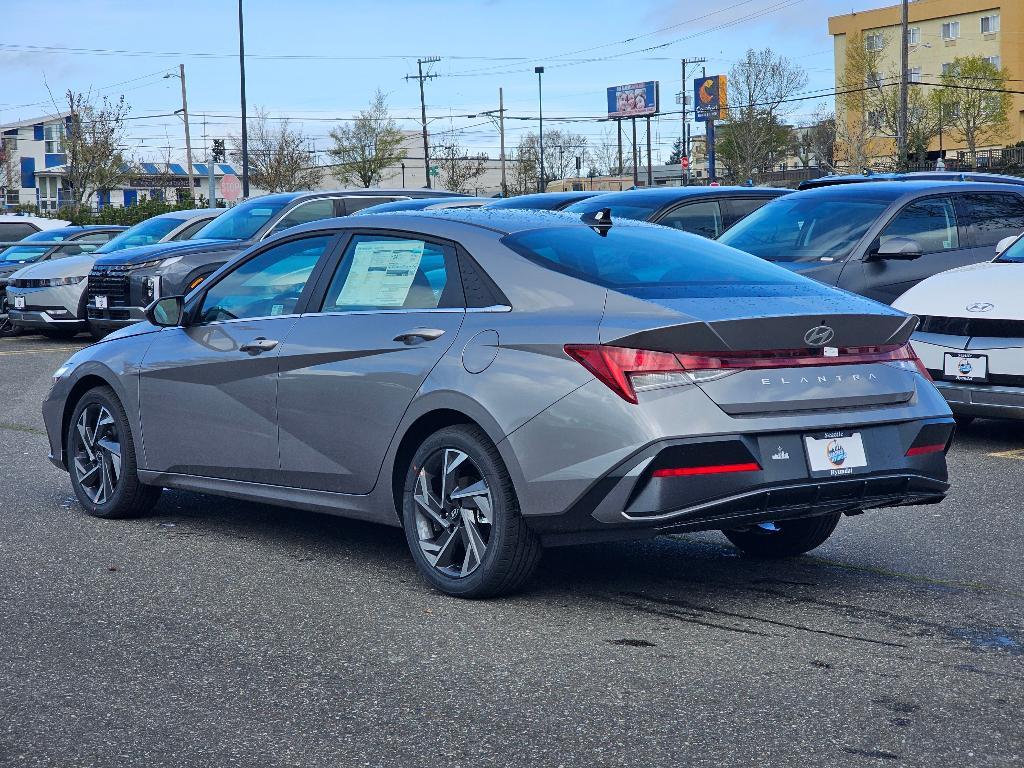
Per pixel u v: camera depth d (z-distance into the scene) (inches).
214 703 144.0
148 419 236.8
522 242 191.8
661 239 203.8
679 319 167.2
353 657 160.6
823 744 130.0
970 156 2950.3
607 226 204.8
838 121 3432.6
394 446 192.4
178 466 232.5
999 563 209.3
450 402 181.9
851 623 174.7
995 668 154.7
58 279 671.8
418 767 125.0
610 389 166.4
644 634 169.8
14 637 170.4
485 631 171.3
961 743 130.3
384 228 207.8
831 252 378.9
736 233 411.2
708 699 143.7
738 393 166.7
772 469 167.8
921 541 225.6
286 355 209.6
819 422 170.7
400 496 196.4
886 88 3068.4
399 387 190.5
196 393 226.7
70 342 687.1
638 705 141.9
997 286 311.6
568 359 171.0
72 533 235.9
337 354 201.3
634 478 163.9
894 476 176.7
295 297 216.2
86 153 2468.0
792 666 155.6
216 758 127.9
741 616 178.4
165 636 170.6
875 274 373.4
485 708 141.6
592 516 168.7
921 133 2925.7
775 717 137.9
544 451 170.9
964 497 262.7
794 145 3378.4
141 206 2105.1
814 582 197.8
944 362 310.5
